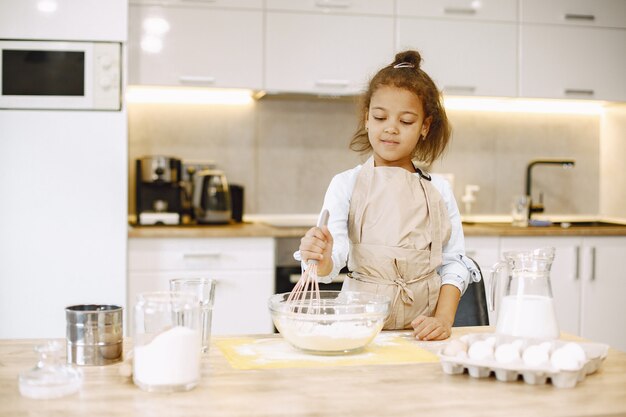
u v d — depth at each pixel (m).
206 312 1.31
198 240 3.15
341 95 3.54
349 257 1.69
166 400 1.04
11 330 3.02
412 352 1.34
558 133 4.11
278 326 1.33
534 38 3.68
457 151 4.00
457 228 1.76
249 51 3.41
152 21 3.32
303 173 3.85
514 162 4.06
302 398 1.05
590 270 3.52
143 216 3.44
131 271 3.11
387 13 3.52
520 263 1.39
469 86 3.62
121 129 3.05
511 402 1.04
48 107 3.01
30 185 3.01
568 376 1.11
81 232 3.04
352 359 1.28
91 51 3.01
